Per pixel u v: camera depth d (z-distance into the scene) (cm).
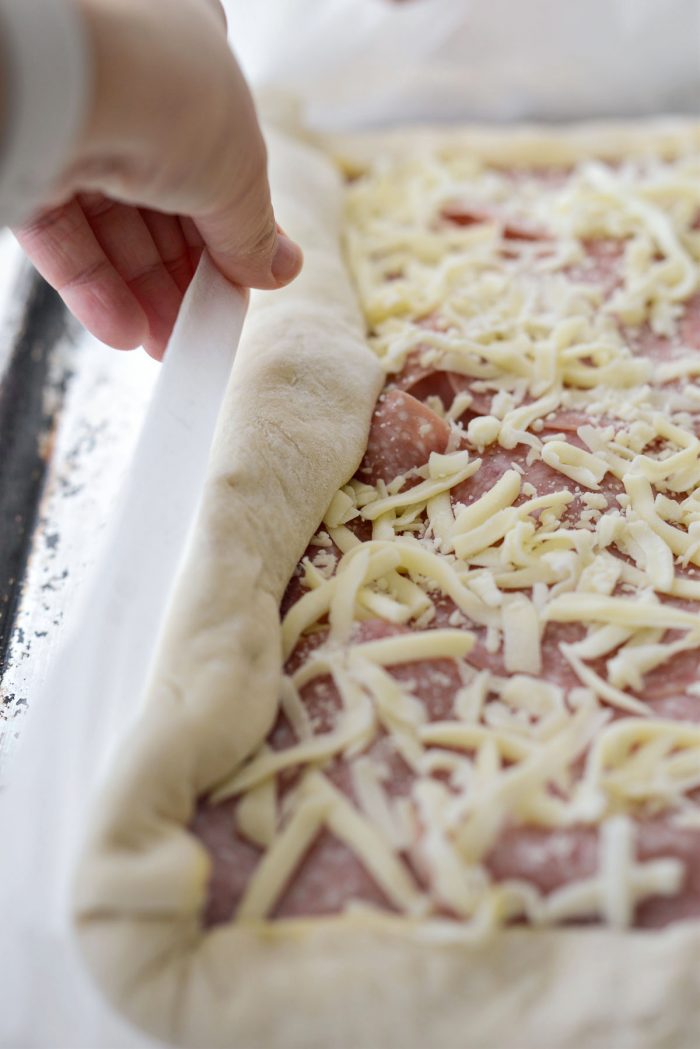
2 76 27
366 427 42
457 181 56
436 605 38
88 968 30
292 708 35
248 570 36
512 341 45
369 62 64
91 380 54
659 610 36
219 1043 29
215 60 33
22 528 49
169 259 42
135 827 31
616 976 30
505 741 33
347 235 52
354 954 30
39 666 44
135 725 33
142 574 36
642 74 66
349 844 32
